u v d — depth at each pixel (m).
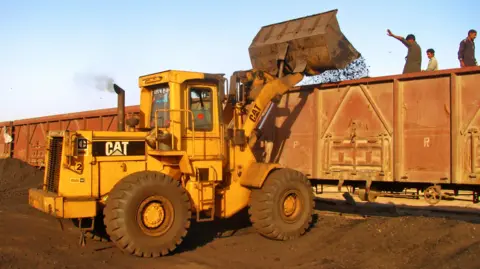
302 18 10.56
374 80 9.57
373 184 10.09
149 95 8.86
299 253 7.72
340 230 8.71
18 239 7.78
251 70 9.62
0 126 20.94
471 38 9.99
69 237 8.31
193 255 7.54
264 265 7.02
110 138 7.76
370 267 6.51
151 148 8.01
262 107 9.30
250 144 9.26
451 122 8.67
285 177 8.56
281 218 8.44
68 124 16.83
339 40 10.03
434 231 7.39
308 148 10.55
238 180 8.77
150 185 7.23
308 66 10.21
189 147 8.14
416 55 10.33
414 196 9.57
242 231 9.34
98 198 7.59
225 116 9.31
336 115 10.12
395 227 7.84
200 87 8.36
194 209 8.03
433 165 8.88
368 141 9.63
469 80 8.57
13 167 17.83
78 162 7.45
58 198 7.16
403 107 9.28
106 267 6.67
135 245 7.05
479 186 8.80
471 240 6.86
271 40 10.64
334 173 10.05
